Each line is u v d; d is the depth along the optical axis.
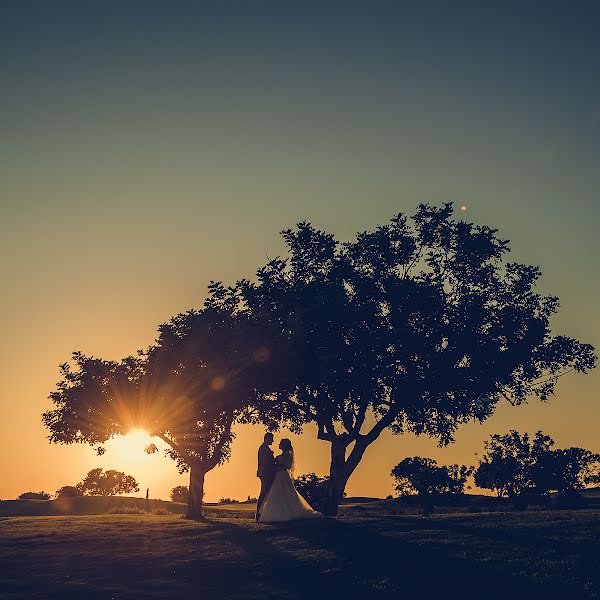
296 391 37.69
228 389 36.69
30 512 84.88
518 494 105.62
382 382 36.75
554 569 18.97
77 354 40.59
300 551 22.03
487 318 38.34
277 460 29.06
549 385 39.59
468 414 39.12
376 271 38.62
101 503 91.19
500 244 39.25
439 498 106.81
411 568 19.73
